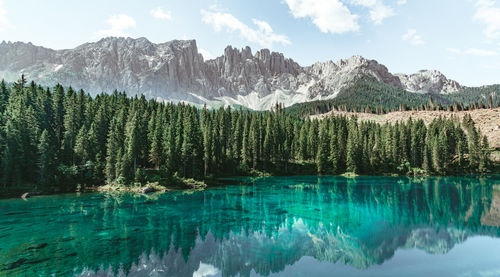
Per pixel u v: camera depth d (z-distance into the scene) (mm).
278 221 45250
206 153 102688
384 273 26531
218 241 35625
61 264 27047
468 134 150250
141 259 29234
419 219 47125
